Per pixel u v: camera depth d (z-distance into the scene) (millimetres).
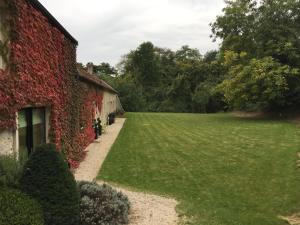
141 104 53469
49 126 10844
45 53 10164
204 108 49562
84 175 11633
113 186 10445
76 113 14133
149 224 7188
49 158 6094
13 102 7996
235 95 30516
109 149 16672
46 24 10242
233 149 16406
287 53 29312
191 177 11773
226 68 34344
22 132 9156
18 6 8219
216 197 9867
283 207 9227
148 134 22391
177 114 41969
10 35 8000
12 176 6191
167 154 15516
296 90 29250
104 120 27578
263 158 14297
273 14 30312
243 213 8781
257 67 28656
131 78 64625
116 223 6910
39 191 5945
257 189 10562
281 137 19344
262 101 30328
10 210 5070
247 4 31859
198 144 18078
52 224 5871
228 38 32406
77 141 14062
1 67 7758
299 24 30188
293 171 12227
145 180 11289
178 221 7410
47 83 10336
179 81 54656
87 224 6500
